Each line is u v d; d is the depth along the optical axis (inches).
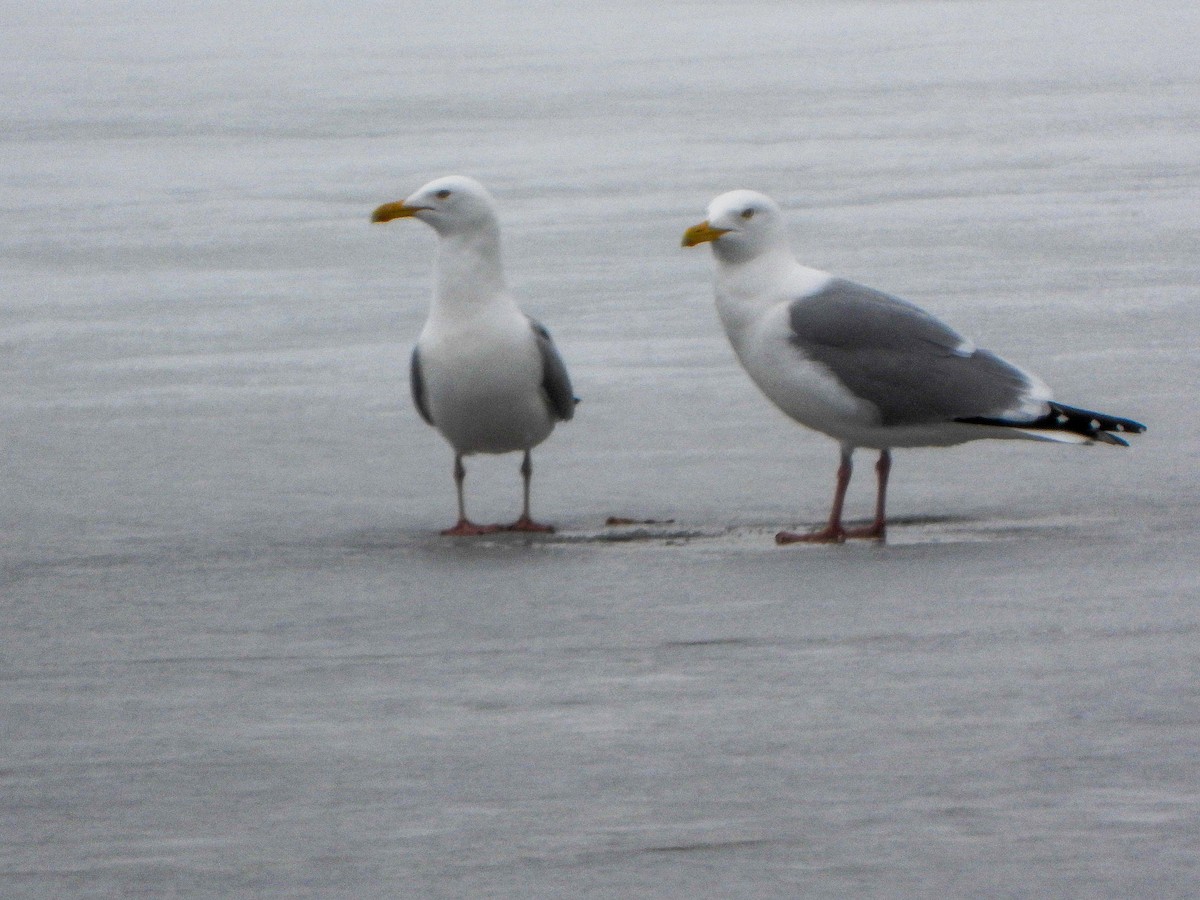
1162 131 1702.8
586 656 417.1
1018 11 3922.2
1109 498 568.4
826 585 470.3
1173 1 4106.8
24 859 318.7
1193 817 325.7
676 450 651.5
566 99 2191.2
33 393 754.8
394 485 614.2
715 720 374.3
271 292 995.9
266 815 334.3
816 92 2217.0
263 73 2704.2
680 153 1627.7
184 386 765.9
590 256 1084.5
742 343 546.6
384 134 1829.5
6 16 4692.4
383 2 5418.3
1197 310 879.7
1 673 415.8
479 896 303.3
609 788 343.0
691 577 482.9
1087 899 298.5
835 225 1197.7
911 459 627.2
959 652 411.8
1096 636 421.1
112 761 360.5
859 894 301.7
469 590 476.4
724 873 309.6
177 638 440.5
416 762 356.5
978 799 334.3
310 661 419.2
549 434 565.0
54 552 528.7
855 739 362.3
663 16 4252.0
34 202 1380.4
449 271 540.4
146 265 1093.1
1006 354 791.7
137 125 1955.0
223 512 577.9
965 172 1460.4
